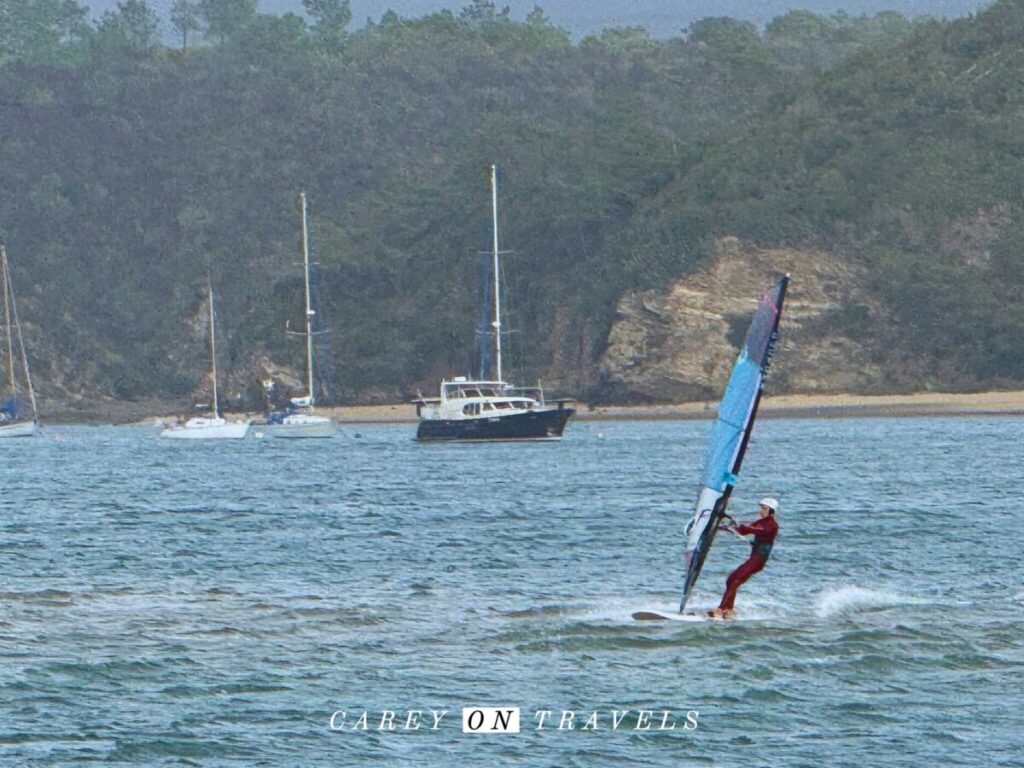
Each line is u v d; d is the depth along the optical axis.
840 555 154.38
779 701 93.06
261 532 186.75
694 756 83.00
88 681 98.81
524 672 100.69
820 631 111.31
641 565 149.12
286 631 114.50
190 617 120.88
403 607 124.62
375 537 178.00
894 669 100.25
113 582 141.62
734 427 111.75
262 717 90.62
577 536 175.25
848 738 85.75
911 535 172.25
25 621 119.50
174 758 82.81
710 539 114.12
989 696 93.81
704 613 117.62
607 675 99.56
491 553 160.00
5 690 96.38
